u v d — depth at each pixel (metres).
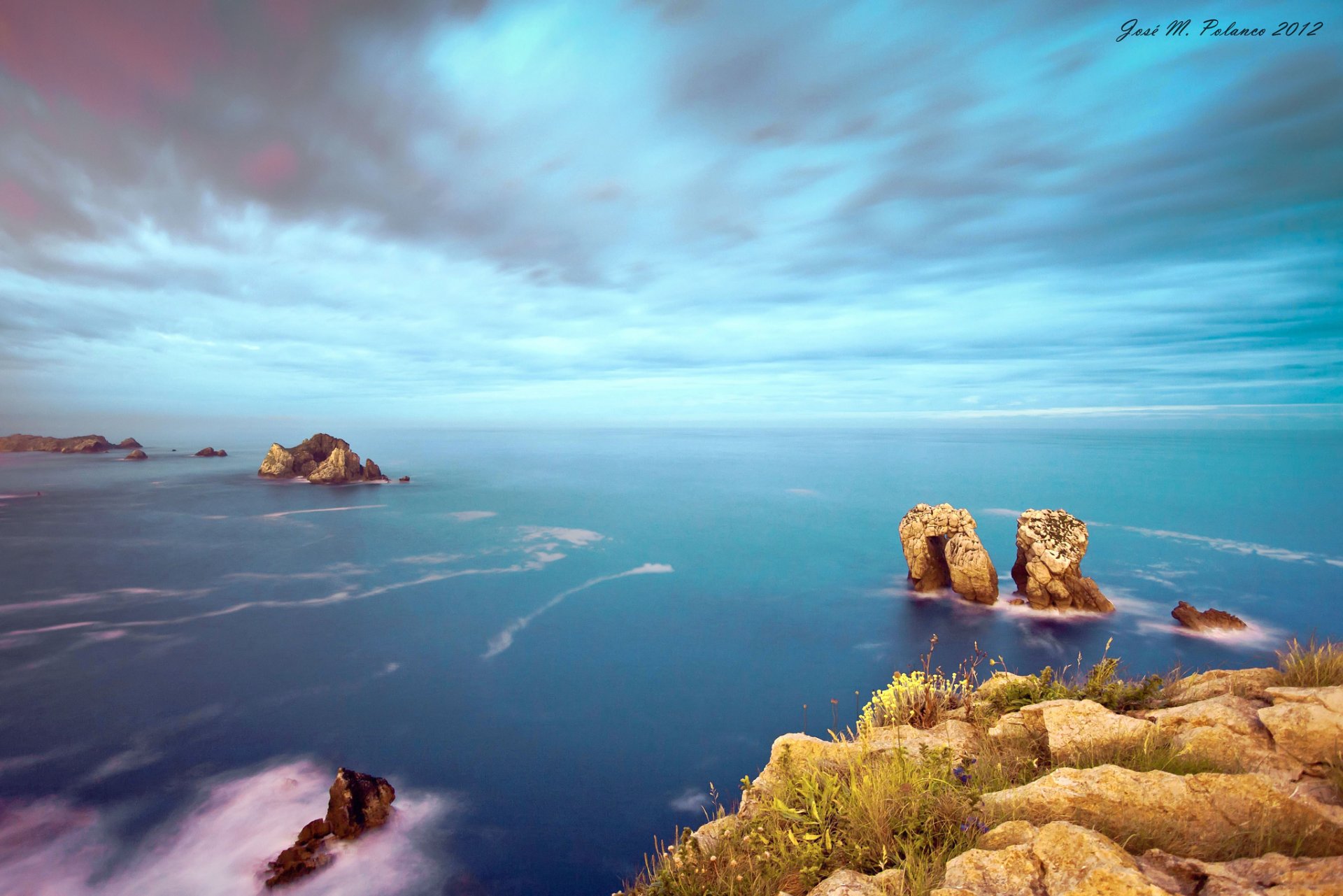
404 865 23.98
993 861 3.95
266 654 48.47
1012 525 103.62
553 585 69.44
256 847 24.70
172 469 184.62
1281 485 159.38
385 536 94.44
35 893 22.41
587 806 28.78
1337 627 50.81
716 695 41.81
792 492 151.88
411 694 41.38
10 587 67.06
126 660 47.06
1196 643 46.75
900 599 59.12
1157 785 4.45
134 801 28.33
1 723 36.69
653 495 147.00
